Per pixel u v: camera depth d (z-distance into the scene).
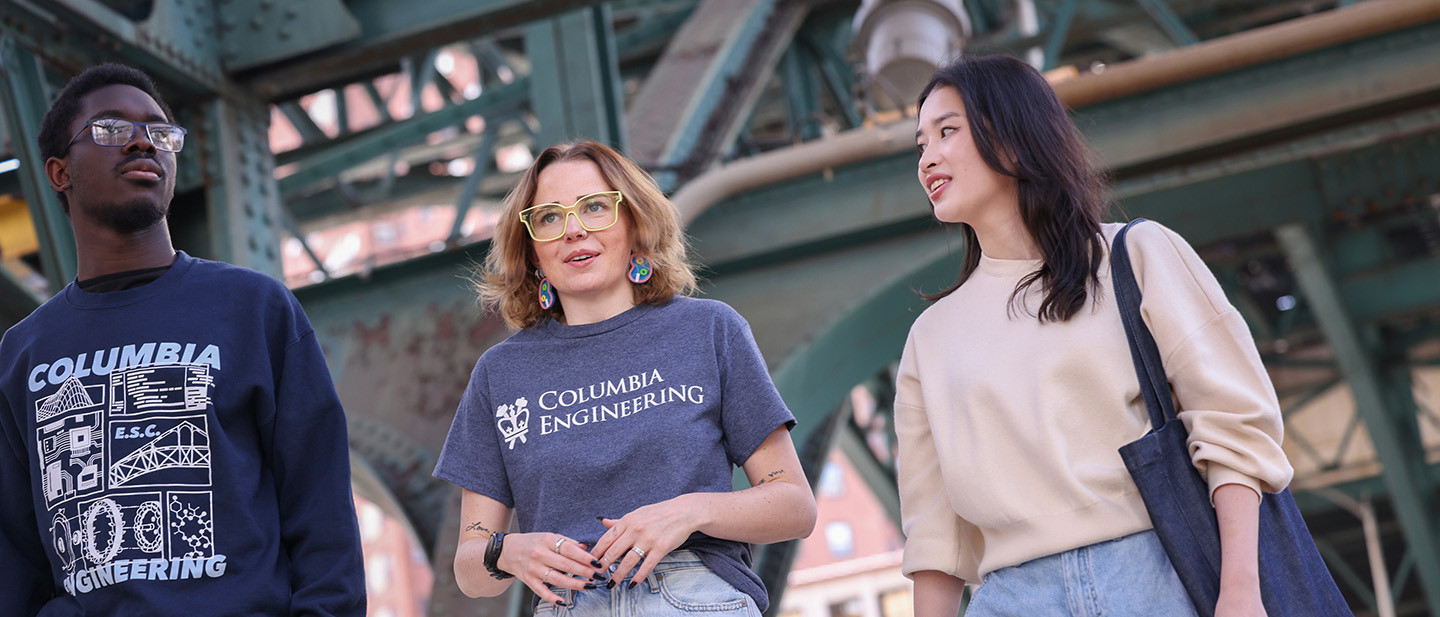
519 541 2.33
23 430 2.38
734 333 2.56
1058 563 2.20
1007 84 2.41
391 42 5.98
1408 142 7.05
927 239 6.27
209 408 2.34
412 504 6.07
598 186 2.61
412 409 6.27
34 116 5.19
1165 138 6.10
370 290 6.57
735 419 2.50
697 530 2.32
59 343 2.39
